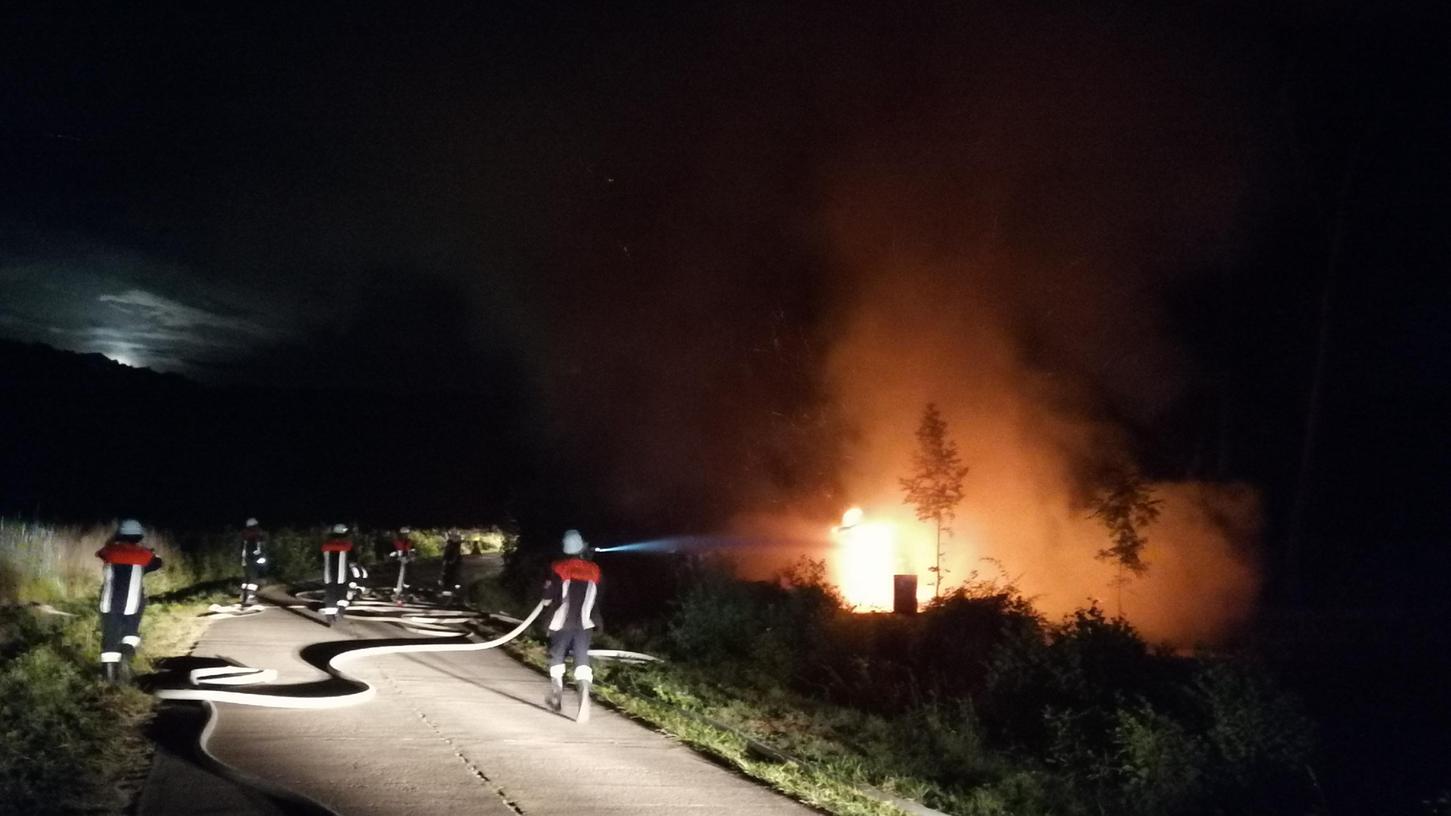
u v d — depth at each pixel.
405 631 19.83
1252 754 10.93
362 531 50.62
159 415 69.19
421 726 10.96
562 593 12.02
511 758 9.80
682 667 16.77
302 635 18.05
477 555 55.78
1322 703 16.98
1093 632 14.55
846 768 10.73
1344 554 34.22
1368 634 23.91
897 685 15.72
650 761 10.12
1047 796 10.47
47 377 65.44
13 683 10.04
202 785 8.02
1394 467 36.59
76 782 7.88
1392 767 13.02
